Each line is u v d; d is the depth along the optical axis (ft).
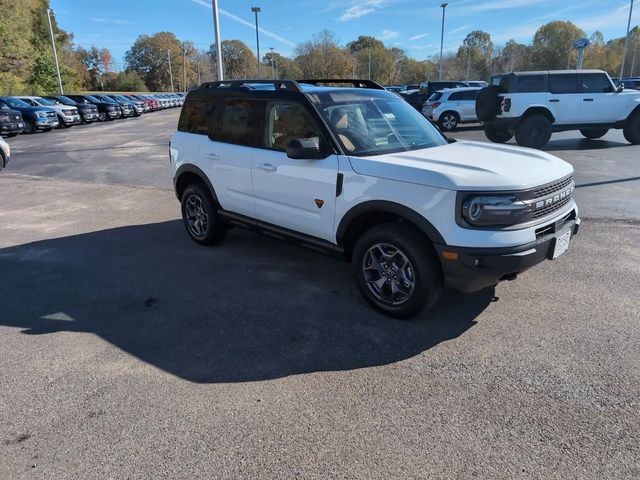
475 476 7.32
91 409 9.07
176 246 18.88
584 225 19.95
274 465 7.63
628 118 43.11
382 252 12.16
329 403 9.14
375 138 13.51
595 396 9.14
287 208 14.35
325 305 13.34
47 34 184.85
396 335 11.62
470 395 9.27
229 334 11.85
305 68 228.22
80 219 23.44
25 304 13.73
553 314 12.45
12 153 49.90
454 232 10.59
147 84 380.37
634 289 13.83
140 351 11.12
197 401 9.25
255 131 15.16
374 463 7.63
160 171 37.45
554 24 279.69
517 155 12.86
